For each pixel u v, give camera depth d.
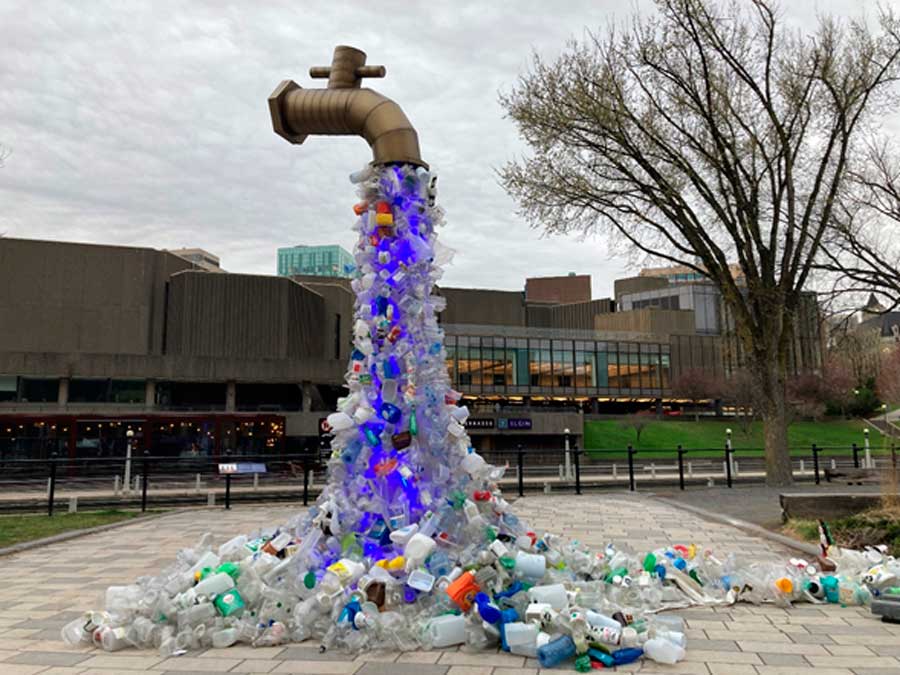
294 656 4.29
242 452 39.66
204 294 53.09
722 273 17.67
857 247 17.02
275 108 6.27
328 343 61.69
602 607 4.75
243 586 4.92
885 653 4.24
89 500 18.05
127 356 47.91
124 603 4.86
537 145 18.33
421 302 6.05
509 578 4.98
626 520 10.84
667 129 18.39
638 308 86.12
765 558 7.55
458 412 6.17
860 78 16.69
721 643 4.47
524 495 15.74
